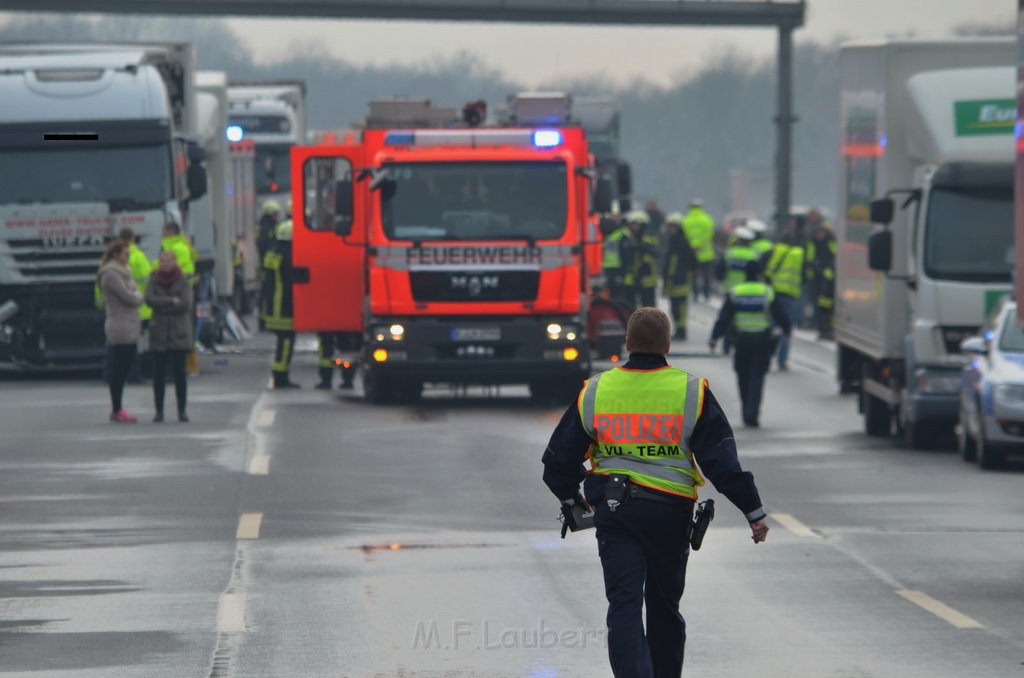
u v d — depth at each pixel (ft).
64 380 318.45
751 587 131.44
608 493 91.30
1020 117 169.89
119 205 306.76
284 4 497.87
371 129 278.87
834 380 326.85
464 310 262.67
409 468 198.39
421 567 138.62
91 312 309.63
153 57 333.83
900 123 234.79
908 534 156.56
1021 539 153.79
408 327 262.88
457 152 263.08
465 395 290.97
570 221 264.11
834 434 242.99
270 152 509.35
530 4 510.99
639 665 88.74
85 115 306.35
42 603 124.67
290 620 118.62
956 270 224.74
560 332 264.52
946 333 224.12
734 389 304.71
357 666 105.19
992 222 226.17
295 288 286.66
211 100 388.57
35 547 148.25
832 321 424.87
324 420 249.14
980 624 117.91
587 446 93.45
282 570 137.39
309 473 194.18
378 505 171.53
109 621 118.42
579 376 268.00
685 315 420.77
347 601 125.18
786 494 182.50
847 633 114.93
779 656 108.06
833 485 189.78
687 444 91.81
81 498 175.83
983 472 201.77
